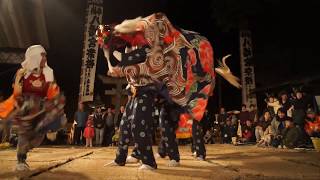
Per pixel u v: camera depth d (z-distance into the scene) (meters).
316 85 12.74
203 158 5.29
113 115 12.51
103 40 4.40
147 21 4.36
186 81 4.71
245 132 12.12
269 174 3.47
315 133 8.92
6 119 3.58
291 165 4.45
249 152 7.14
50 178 3.12
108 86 17.64
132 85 4.21
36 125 3.62
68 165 4.39
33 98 3.66
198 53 4.92
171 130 4.56
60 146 11.46
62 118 3.79
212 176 3.35
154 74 4.22
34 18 10.73
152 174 3.48
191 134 5.39
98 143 12.27
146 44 4.25
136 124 4.01
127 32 4.29
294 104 9.32
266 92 15.13
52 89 3.76
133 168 4.04
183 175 3.42
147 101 4.10
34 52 3.68
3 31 12.00
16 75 3.67
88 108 14.72
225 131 13.20
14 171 3.52
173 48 4.55
